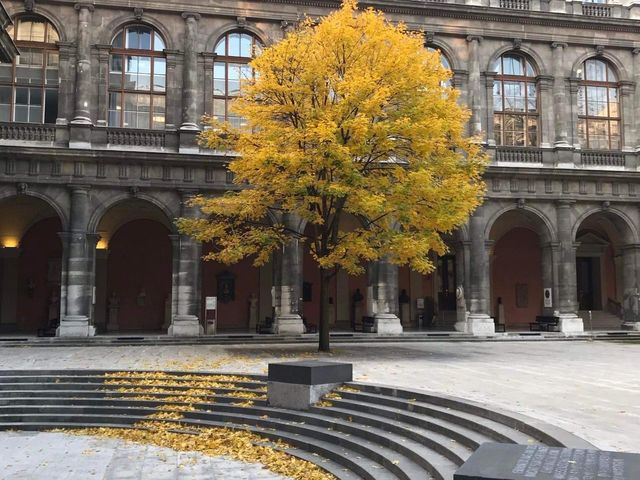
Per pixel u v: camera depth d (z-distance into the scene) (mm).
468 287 32156
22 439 14492
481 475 6059
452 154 23625
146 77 30484
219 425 14859
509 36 33719
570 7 34875
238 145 23500
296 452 12938
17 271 33906
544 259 33688
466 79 33094
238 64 31266
